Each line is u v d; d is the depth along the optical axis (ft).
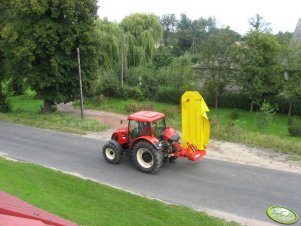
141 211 34.60
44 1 80.69
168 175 45.50
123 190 40.29
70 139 64.39
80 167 49.42
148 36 153.28
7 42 85.56
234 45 123.44
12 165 47.93
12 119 82.64
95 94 137.59
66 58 87.61
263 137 61.05
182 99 44.86
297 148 55.11
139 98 137.80
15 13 86.17
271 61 113.70
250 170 46.91
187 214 34.40
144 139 45.42
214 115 112.88
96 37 90.99
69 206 34.24
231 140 61.26
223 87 125.90
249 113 120.67
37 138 65.46
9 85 121.19
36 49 82.48
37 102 135.74
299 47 112.47
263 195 39.50
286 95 111.24
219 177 44.68
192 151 45.62
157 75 146.72
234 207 36.81
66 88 92.53
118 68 148.56
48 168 47.98
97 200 36.81
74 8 83.41
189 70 138.62
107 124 79.56
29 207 16.89
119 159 49.42
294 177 44.42
